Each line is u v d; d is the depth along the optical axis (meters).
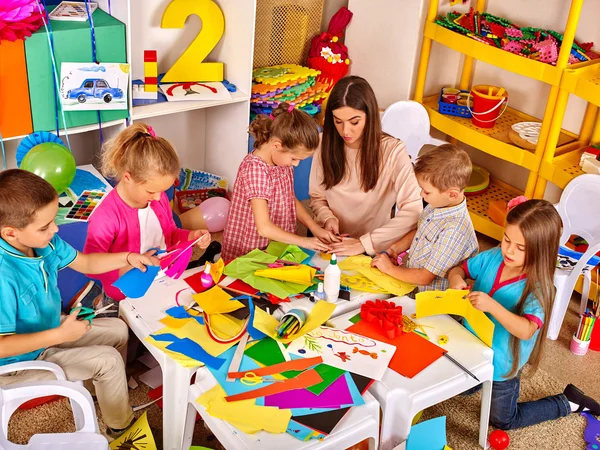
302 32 3.51
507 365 1.99
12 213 1.61
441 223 2.06
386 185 2.39
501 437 2.05
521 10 3.30
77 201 2.48
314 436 1.48
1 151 2.78
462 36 3.06
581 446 2.13
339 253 2.19
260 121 2.17
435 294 1.92
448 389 1.69
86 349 1.90
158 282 1.97
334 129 2.29
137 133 1.98
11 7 2.30
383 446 1.69
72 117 2.62
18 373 1.82
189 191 3.27
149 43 3.14
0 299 1.67
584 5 3.06
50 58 2.47
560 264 2.63
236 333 1.78
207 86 3.15
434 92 3.58
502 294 1.97
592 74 2.84
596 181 2.58
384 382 1.66
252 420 1.51
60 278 2.33
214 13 3.06
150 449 1.85
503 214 3.21
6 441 1.50
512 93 3.45
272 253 2.14
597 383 2.45
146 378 2.24
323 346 1.76
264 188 2.19
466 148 3.71
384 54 3.45
